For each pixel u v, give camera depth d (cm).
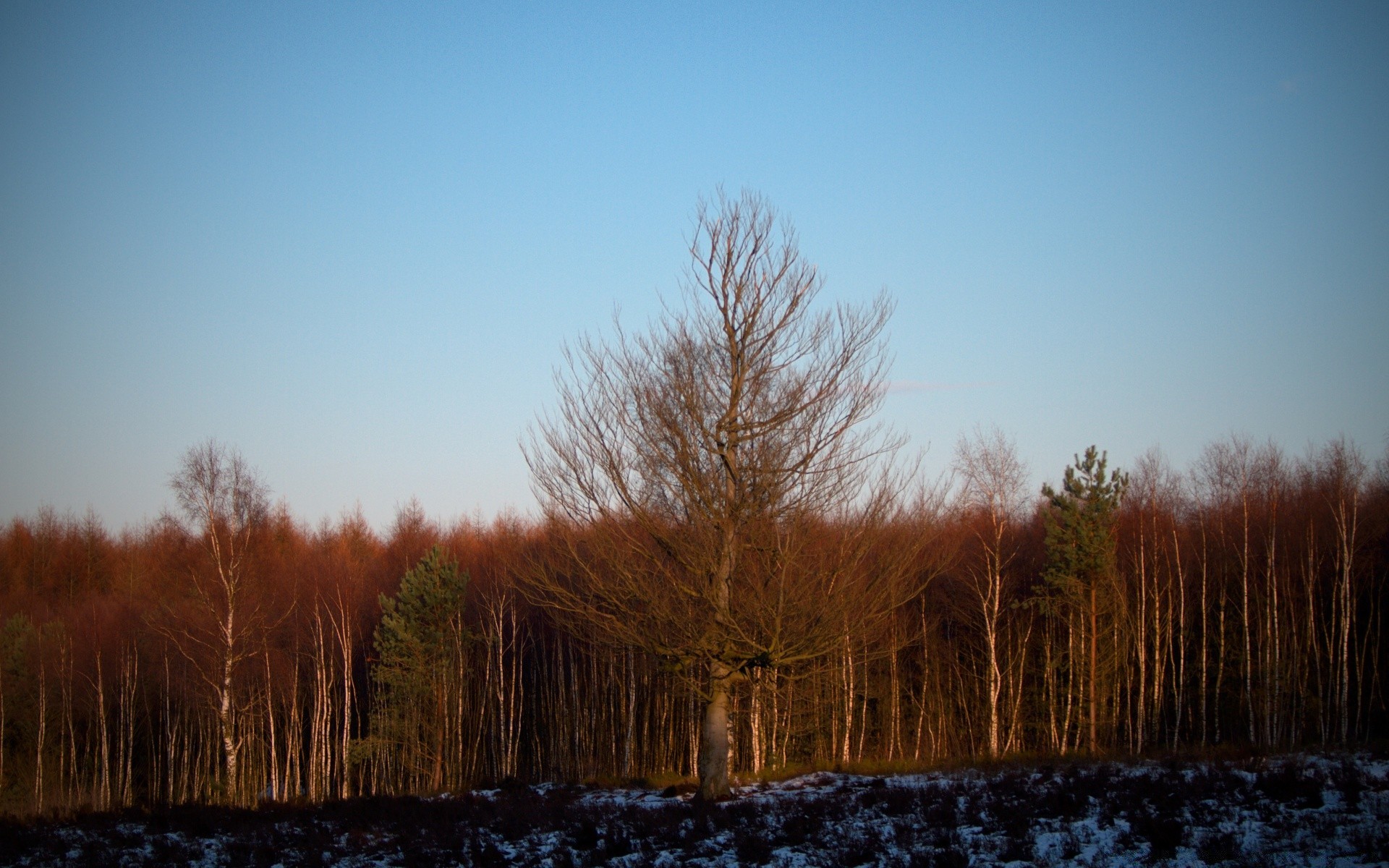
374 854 1506
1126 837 1245
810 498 1792
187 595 3759
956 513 3247
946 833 1353
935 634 3888
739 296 1870
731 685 1903
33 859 1487
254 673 3753
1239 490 3844
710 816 1603
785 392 1847
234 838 1662
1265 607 3694
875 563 1838
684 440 1803
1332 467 3500
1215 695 3597
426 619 3609
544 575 1914
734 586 1809
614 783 2428
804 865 1287
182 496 3070
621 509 1847
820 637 1789
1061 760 2402
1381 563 3606
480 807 1902
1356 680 3653
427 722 3647
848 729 3344
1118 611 3441
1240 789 1505
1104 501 3284
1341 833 1195
